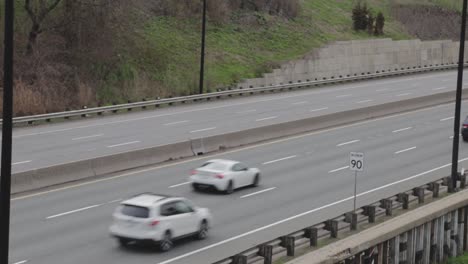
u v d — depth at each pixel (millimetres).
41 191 33469
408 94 71250
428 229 28766
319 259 21797
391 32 104438
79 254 24141
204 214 26672
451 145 48250
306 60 82625
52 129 50656
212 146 44719
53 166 34875
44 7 65000
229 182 33938
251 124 53062
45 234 26562
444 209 29797
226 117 56438
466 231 32250
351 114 57125
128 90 66500
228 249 25219
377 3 115875
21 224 27844
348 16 105000
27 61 62469
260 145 47188
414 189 32156
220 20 86438
